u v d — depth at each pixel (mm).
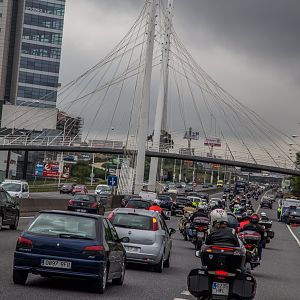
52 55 159625
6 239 24906
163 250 19094
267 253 31000
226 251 11844
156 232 18938
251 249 18922
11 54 157875
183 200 66938
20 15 158000
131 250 18719
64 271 13406
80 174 166750
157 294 14266
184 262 22672
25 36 157625
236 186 170000
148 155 100812
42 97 158875
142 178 79875
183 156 102375
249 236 19938
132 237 18766
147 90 80188
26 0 157500
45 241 13523
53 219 13883
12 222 29953
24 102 153500
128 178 82812
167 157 101750
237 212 39500
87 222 13859
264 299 15023
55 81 159625
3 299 11805
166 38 100062
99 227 13859
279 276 21031
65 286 14281
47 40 159375
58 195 88375
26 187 52469
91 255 13422
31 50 158125
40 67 158750
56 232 13641
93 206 45750
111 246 14258
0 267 16594
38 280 14891
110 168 86312
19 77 157125
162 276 18000
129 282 16172
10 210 29594
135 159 83500
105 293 13820
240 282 11688
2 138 108875
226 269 11781
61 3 160250
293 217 66688
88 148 101938
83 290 13906
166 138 103312
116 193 78375
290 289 17609
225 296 11648
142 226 18938
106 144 101625
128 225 18953
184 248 28625
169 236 20625
